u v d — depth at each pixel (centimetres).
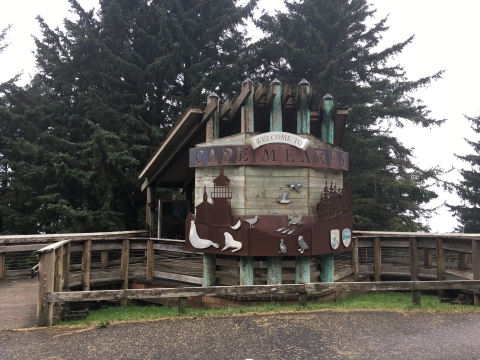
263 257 868
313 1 2347
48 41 2066
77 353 528
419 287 748
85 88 2041
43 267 651
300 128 839
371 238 1065
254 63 2273
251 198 785
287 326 633
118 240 982
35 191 1828
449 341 571
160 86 2059
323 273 870
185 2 2333
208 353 527
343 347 546
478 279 810
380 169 2158
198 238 821
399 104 2250
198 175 858
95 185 1645
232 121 927
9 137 1955
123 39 2108
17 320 671
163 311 770
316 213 818
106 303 902
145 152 1822
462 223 2745
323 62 2044
